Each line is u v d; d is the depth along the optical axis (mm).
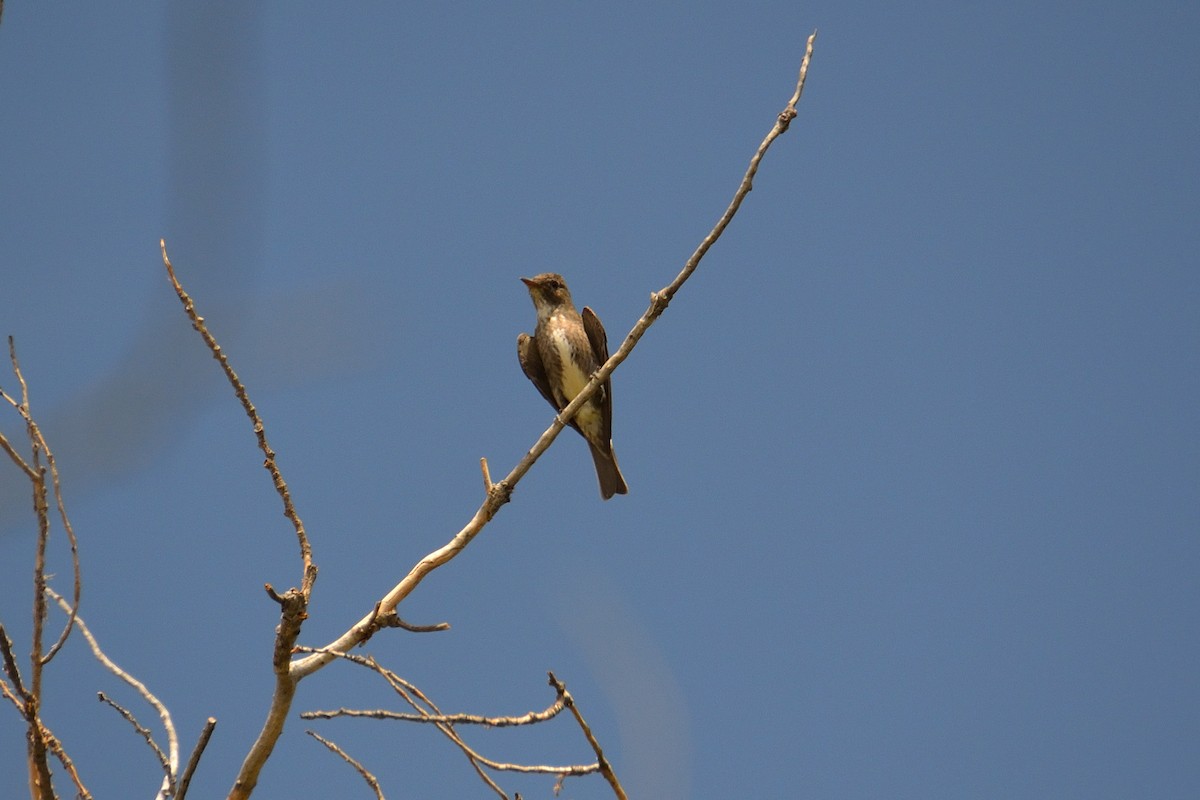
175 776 7816
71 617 7434
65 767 7695
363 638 8562
